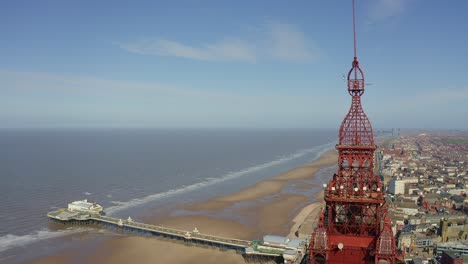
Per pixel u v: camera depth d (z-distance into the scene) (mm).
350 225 64375
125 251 163750
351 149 62938
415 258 149875
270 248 154625
